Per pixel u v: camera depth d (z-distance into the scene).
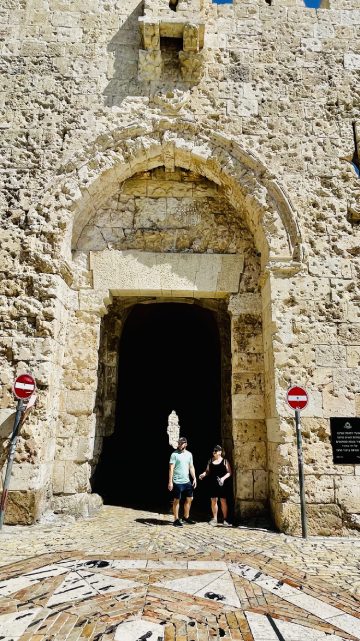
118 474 10.95
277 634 3.18
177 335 15.60
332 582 4.28
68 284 7.82
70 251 7.80
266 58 8.24
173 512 7.53
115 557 4.86
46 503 6.84
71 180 7.63
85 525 6.56
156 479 12.88
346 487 6.41
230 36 8.34
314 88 8.11
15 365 6.89
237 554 5.11
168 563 4.68
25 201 7.54
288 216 7.41
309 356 6.88
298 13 8.52
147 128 7.83
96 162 7.73
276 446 6.69
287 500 6.39
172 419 23.31
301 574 4.48
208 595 3.84
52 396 7.09
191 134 7.88
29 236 7.38
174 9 8.55
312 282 7.19
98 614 3.42
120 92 8.05
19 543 5.42
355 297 7.17
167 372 16.81
